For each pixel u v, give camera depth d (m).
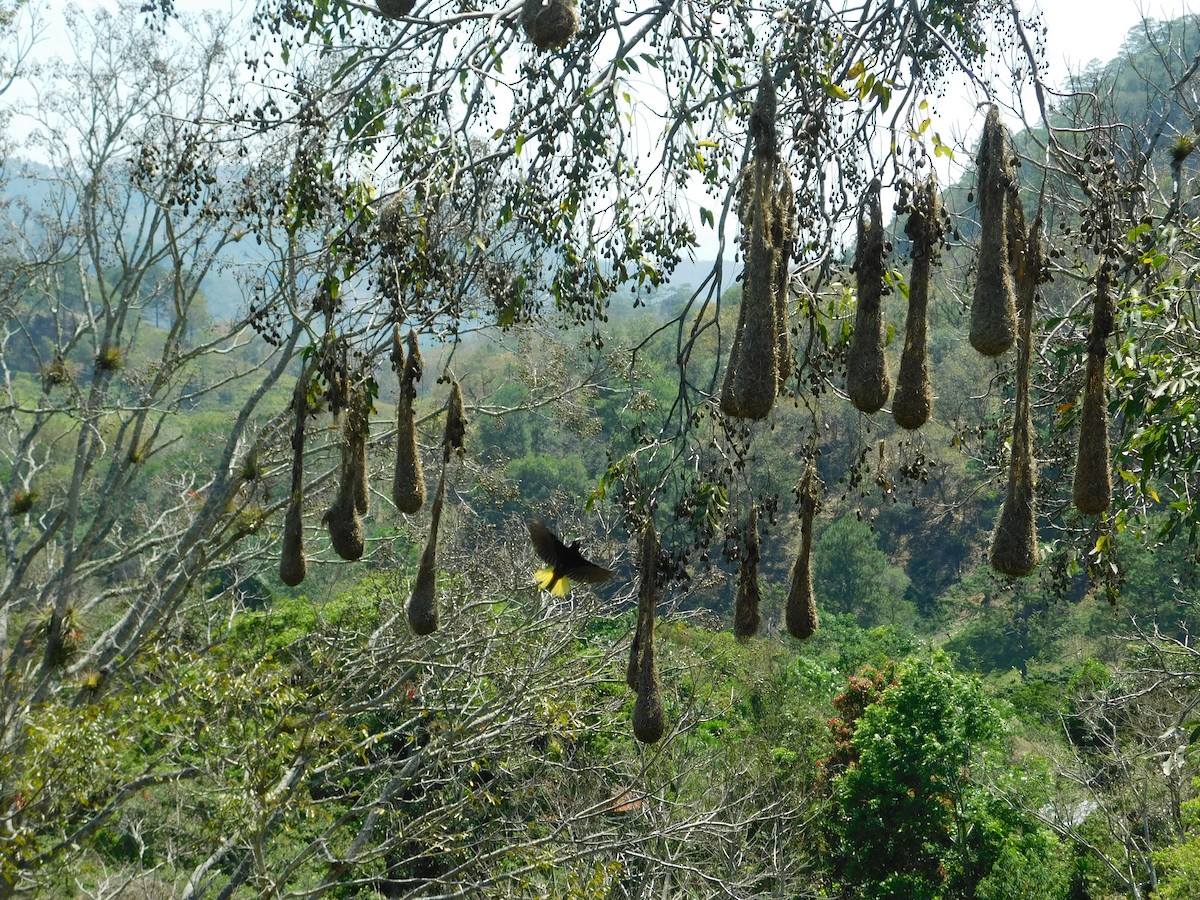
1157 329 8.10
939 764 20.62
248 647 20.03
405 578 17.59
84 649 17.25
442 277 7.05
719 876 15.92
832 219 6.12
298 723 13.03
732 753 19.27
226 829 11.66
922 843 20.92
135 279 19.05
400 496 6.48
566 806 15.72
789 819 18.30
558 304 8.70
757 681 22.50
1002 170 4.71
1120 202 6.93
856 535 40.22
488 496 19.64
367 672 16.89
